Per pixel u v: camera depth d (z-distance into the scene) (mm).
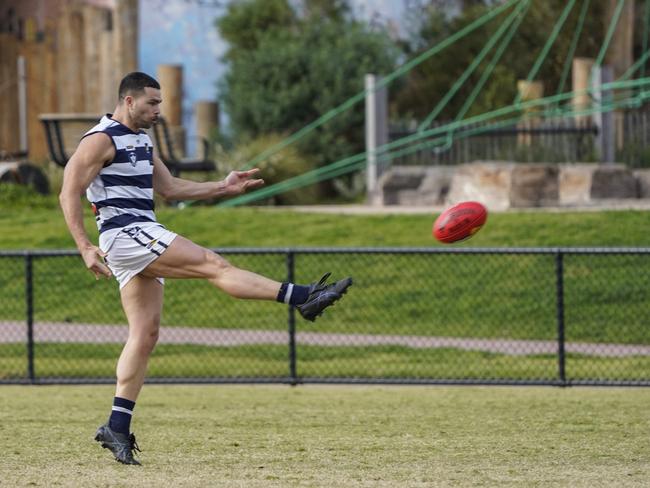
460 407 26781
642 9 84375
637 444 21031
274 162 64500
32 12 78438
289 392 30141
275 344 38219
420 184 59906
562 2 82688
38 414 25797
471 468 18578
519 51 83875
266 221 50500
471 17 85625
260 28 84688
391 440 21641
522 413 25562
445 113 83625
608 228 47344
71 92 76688
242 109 73875
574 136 63156
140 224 17938
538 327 40219
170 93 66688
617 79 70125
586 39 82375
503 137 63844
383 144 63344
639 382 30234
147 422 24344
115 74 64500
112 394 30094
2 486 16922
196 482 17266
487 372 33625
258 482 17281
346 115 72250
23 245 47875
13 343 38594
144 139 18297
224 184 19609
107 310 43125
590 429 22953
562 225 47844
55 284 44875
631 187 56719
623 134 63875
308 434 22469
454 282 43500
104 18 74062
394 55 80500
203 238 48281
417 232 48344
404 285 43531
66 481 17328
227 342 38656
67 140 57062
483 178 56438
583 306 41406
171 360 36344
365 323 41094
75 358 36875
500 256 44906
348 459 19469
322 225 49781
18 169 59156
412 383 30641
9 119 78500
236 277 17656
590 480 17469
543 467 18656
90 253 17500
